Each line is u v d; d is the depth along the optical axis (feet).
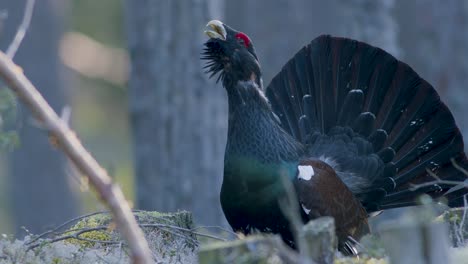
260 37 76.13
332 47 42.27
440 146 41.75
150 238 36.04
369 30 70.69
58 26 94.99
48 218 96.22
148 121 62.49
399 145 41.81
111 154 110.32
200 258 27.09
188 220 38.29
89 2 102.73
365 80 41.96
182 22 61.21
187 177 61.77
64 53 99.86
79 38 100.12
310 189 36.04
